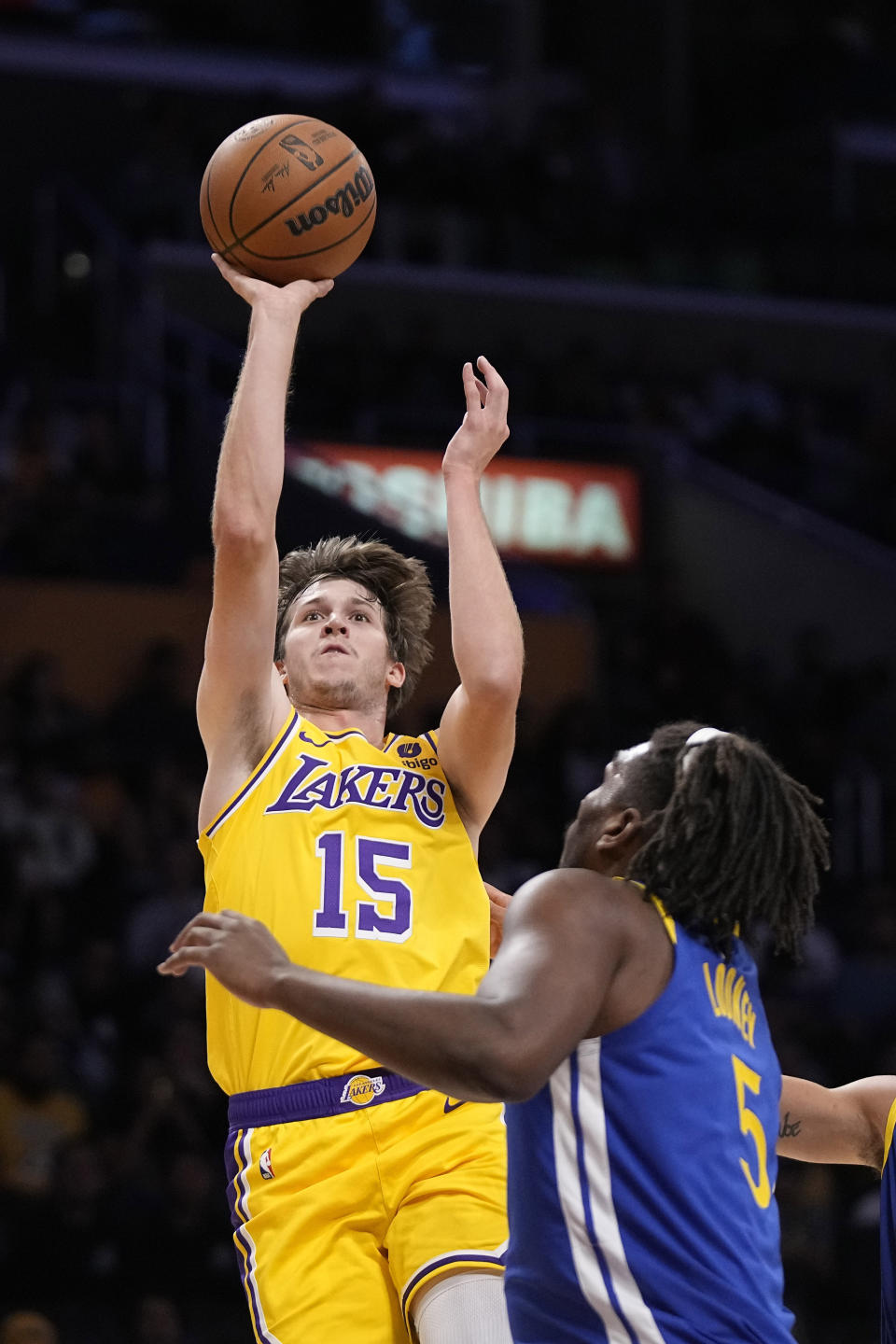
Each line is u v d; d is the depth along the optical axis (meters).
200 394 19.20
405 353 21.58
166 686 15.43
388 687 5.01
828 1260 11.07
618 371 23.88
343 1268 4.11
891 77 27.97
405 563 5.05
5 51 24.70
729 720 17.89
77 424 18.52
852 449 24.02
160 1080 11.25
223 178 4.62
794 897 3.41
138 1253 10.20
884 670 19.30
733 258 25.48
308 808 4.43
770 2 28.70
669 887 3.30
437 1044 2.95
